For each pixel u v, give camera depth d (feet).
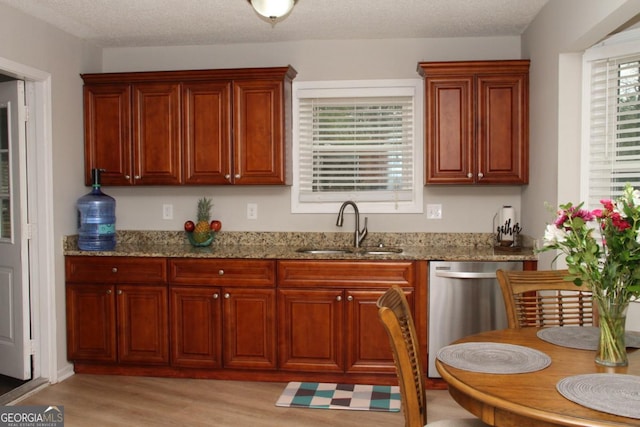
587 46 9.44
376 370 11.16
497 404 4.49
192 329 11.68
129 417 9.78
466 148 11.85
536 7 10.82
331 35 12.63
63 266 12.09
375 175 13.16
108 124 12.67
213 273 11.55
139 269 11.81
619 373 5.13
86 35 12.54
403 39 12.86
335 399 10.54
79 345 12.07
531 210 11.72
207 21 11.63
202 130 12.35
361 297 11.16
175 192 13.56
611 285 5.24
